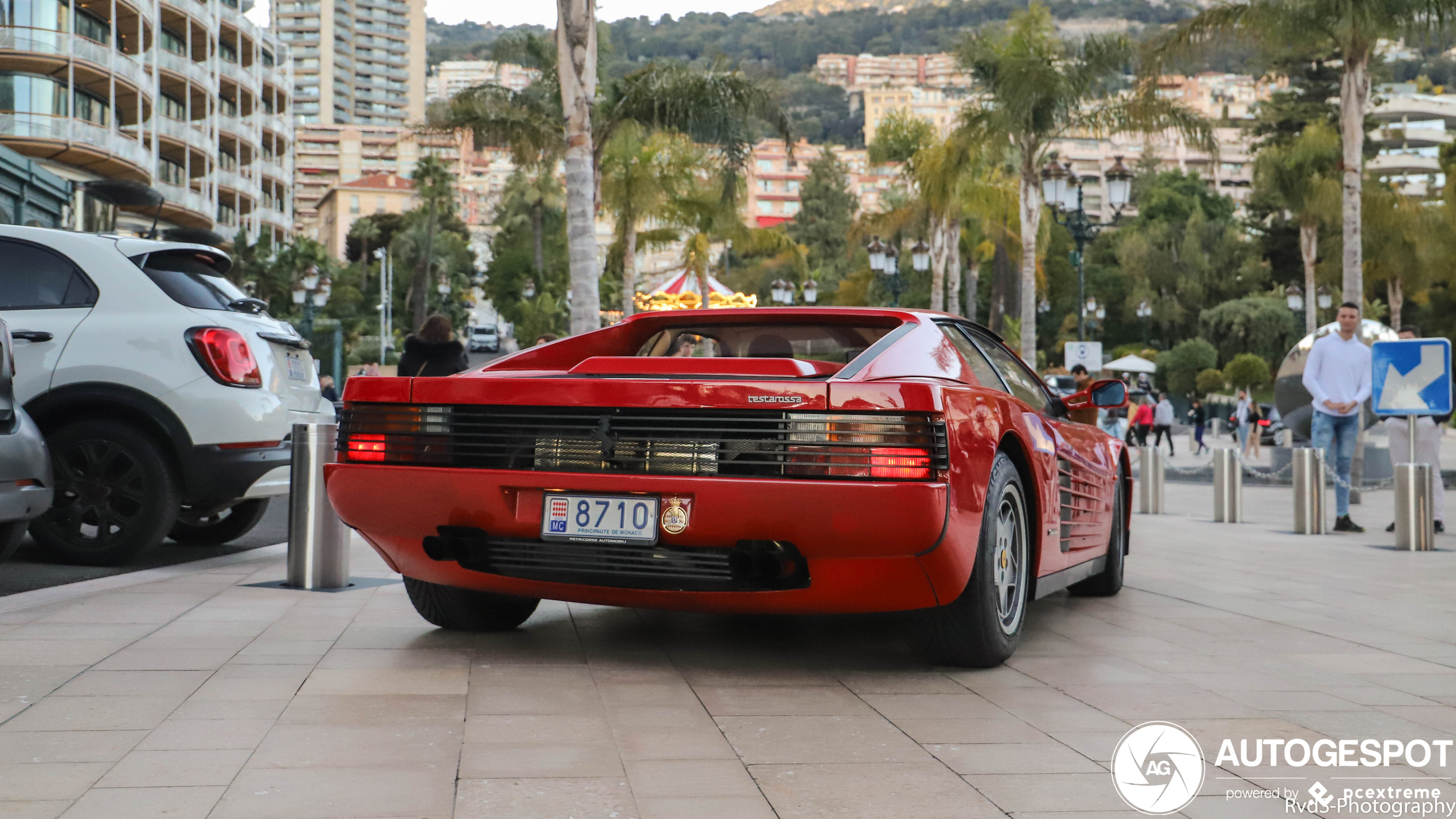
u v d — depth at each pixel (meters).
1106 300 83.12
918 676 4.12
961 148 27.78
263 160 75.19
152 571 6.55
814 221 122.12
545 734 3.23
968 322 5.15
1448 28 18.36
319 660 4.19
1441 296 57.16
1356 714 3.64
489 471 4.06
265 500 8.05
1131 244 79.81
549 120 23.75
